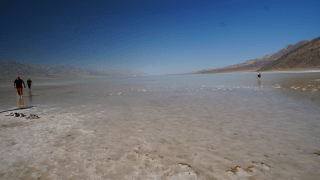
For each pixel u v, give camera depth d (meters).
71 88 24.95
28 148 3.84
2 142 4.20
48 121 6.18
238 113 6.97
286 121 5.60
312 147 3.62
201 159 3.23
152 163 3.11
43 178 2.70
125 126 5.46
